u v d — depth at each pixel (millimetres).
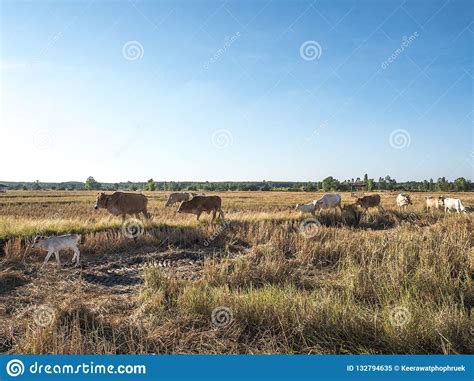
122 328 5852
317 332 5625
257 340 5613
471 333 5348
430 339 5262
